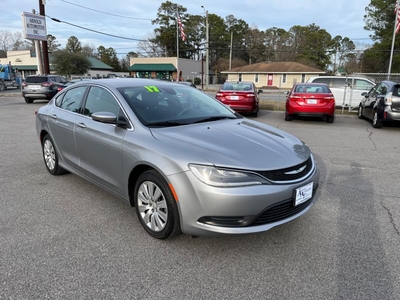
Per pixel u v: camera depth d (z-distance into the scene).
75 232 3.33
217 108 4.37
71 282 2.54
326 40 72.25
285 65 50.50
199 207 2.73
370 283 2.58
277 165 2.85
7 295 2.38
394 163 6.11
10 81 34.19
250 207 2.68
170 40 69.12
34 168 5.52
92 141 3.82
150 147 3.08
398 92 9.65
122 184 3.48
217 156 2.81
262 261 2.87
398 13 25.78
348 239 3.26
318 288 2.52
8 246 3.04
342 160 6.29
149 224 3.23
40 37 24.55
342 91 15.44
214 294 2.44
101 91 4.05
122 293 2.43
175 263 2.82
